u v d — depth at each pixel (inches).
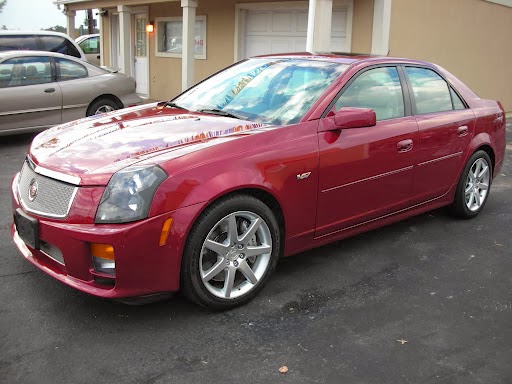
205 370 108.4
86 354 112.2
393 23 374.9
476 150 202.5
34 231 122.4
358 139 153.5
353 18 381.1
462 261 169.0
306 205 143.6
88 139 138.6
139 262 114.7
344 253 172.2
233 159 127.2
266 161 132.4
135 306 132.0
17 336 117.5
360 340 121.3
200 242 121.8
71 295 136.3
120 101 365.1
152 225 114.1
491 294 146.9
